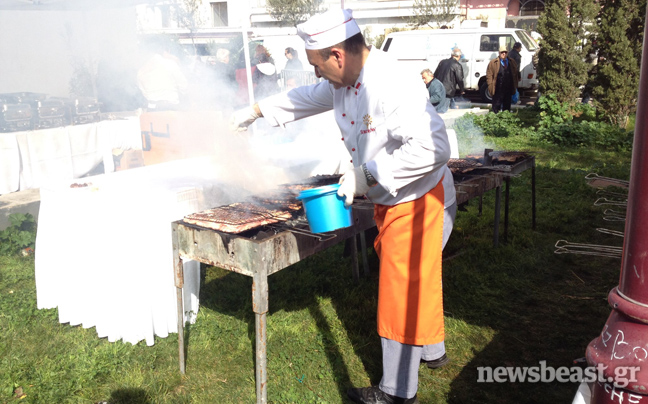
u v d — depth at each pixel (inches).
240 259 92.1
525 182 262.1
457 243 184.5
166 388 104.9
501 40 546.6
